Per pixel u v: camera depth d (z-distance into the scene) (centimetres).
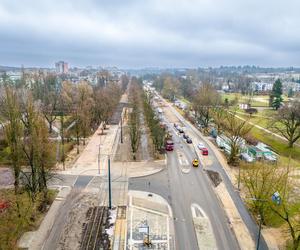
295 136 8125
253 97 18838
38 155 4175
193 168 6094
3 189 4669
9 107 4009
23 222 3575
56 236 3641
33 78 18300
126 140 8312
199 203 4550
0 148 6172
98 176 5578
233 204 4531
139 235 3694
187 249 3453
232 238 3672
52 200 4556
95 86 18262
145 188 5059
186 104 15512
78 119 7869
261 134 8762
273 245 3522
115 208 4338
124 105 15100
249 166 5522
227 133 7825
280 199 3753
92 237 3638
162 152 7106
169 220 4050
